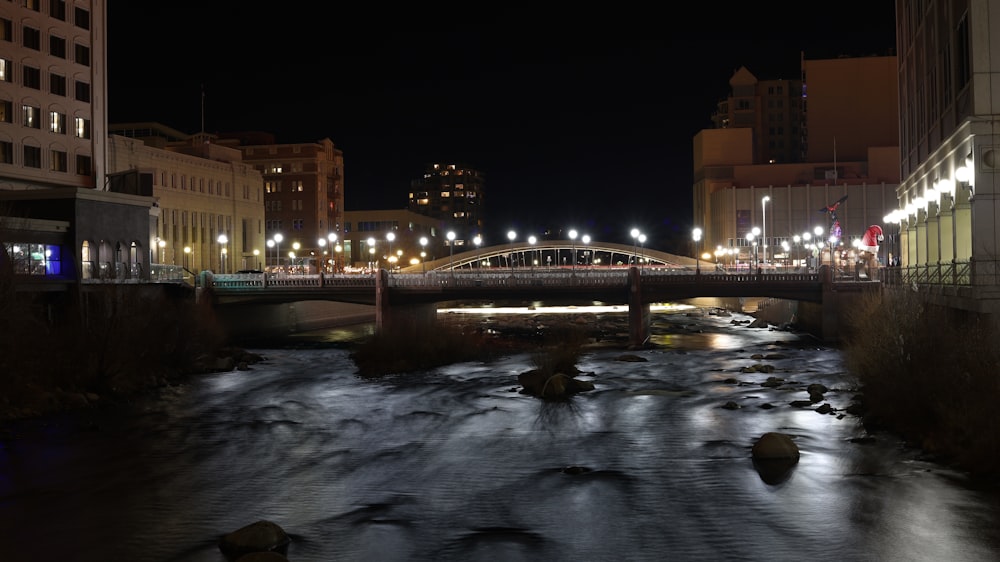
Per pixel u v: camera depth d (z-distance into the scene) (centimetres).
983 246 3834
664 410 4281
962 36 4303
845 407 4162
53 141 7962
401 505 2708
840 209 15650
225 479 3069
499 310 13575
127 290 5997
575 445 3534
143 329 5656
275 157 17262
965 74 4241
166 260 12062
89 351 5066
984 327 3472
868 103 17188
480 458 3341
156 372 5628
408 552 2280
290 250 17088
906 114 6359
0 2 7419
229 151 14650
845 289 7338
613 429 3847
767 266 11756
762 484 2834
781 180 16850
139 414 4434
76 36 8275
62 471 3200
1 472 3191
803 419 3881
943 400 3259
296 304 10188
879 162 16125
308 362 6762
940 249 4831
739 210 16125
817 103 17362
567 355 5822
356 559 2231
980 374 3203
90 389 4931
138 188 8175
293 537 2408
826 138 17350
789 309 9844
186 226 12650
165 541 2394
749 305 12775
